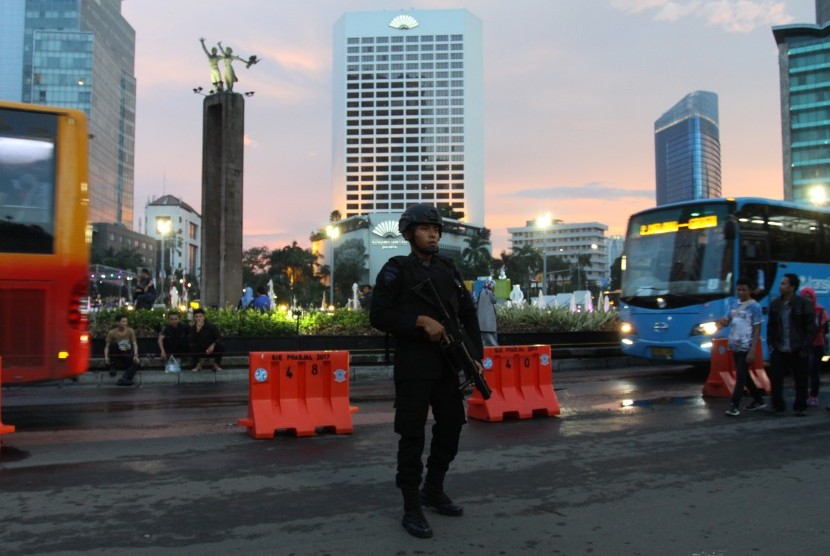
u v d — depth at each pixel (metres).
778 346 9.26
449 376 4.41
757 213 13.52
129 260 135.62
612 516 4.75
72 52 148.75
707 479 5.78
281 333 17.14
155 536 4.26
